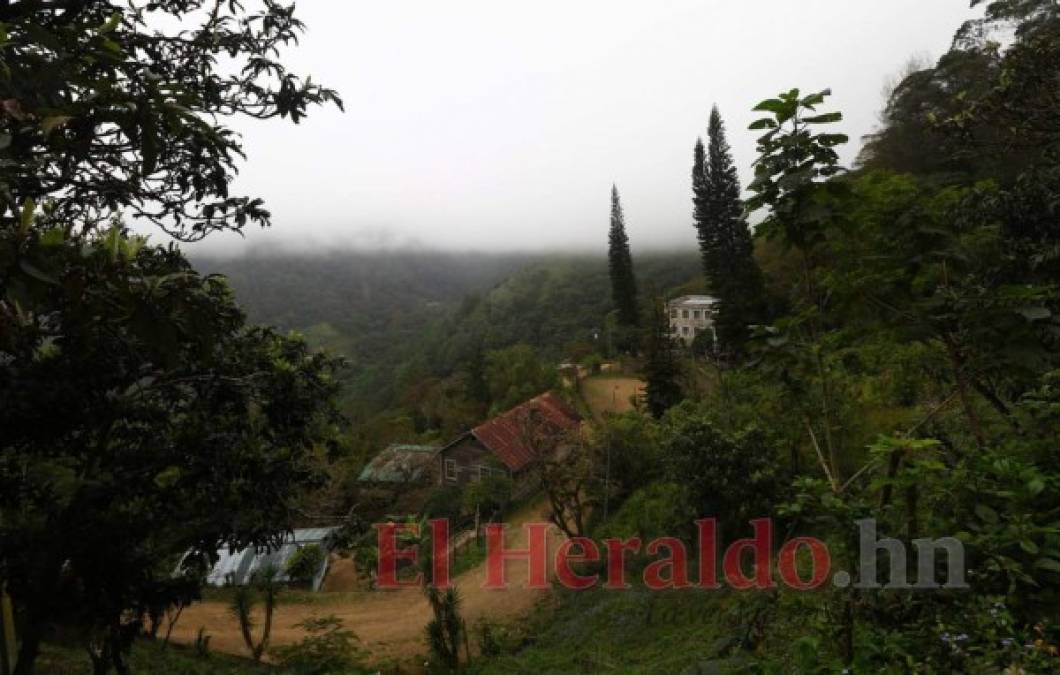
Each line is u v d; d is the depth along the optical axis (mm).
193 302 2184
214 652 12203
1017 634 2494
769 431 11586
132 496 4902
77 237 2201
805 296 3314
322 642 11656
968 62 17609
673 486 14031
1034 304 3043
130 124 2389
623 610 11547
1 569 4203
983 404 5445
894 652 2631
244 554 17875
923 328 3270
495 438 25312
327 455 6664
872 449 2826
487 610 14156
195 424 5375
